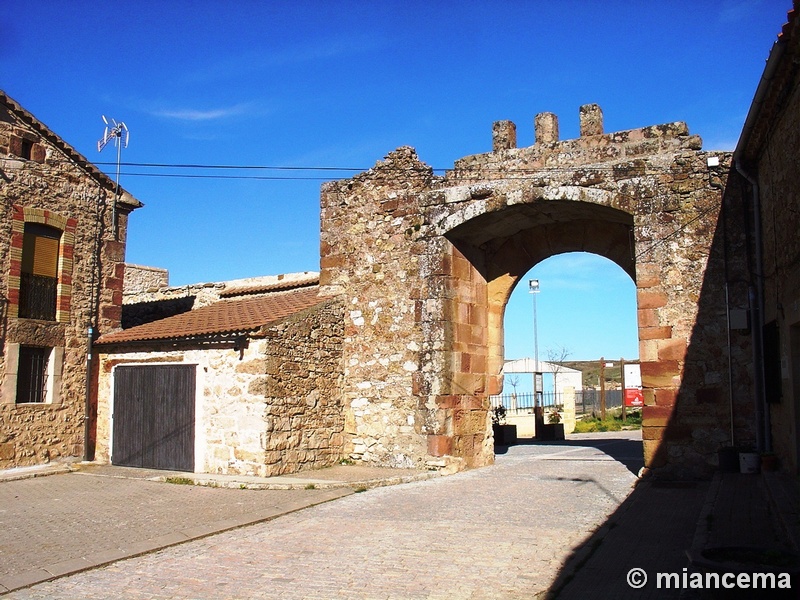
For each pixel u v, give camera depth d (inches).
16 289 560.7
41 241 592.1
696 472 446.9
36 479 526.3
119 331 637.3
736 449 429.7
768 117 372.5
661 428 458.0
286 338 514.3
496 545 298.5
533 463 576.1
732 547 217.2
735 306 446.6
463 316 565.0
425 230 557.0
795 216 330.6
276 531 341.1
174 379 546.9
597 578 243.1
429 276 550.3
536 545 296.4
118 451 579.2
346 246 592.1
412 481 489.1
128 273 912.3
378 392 556.7
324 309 558.9
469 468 545.3
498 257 605.9
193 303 800.3
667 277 466.3
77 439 593.3
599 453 655.8
